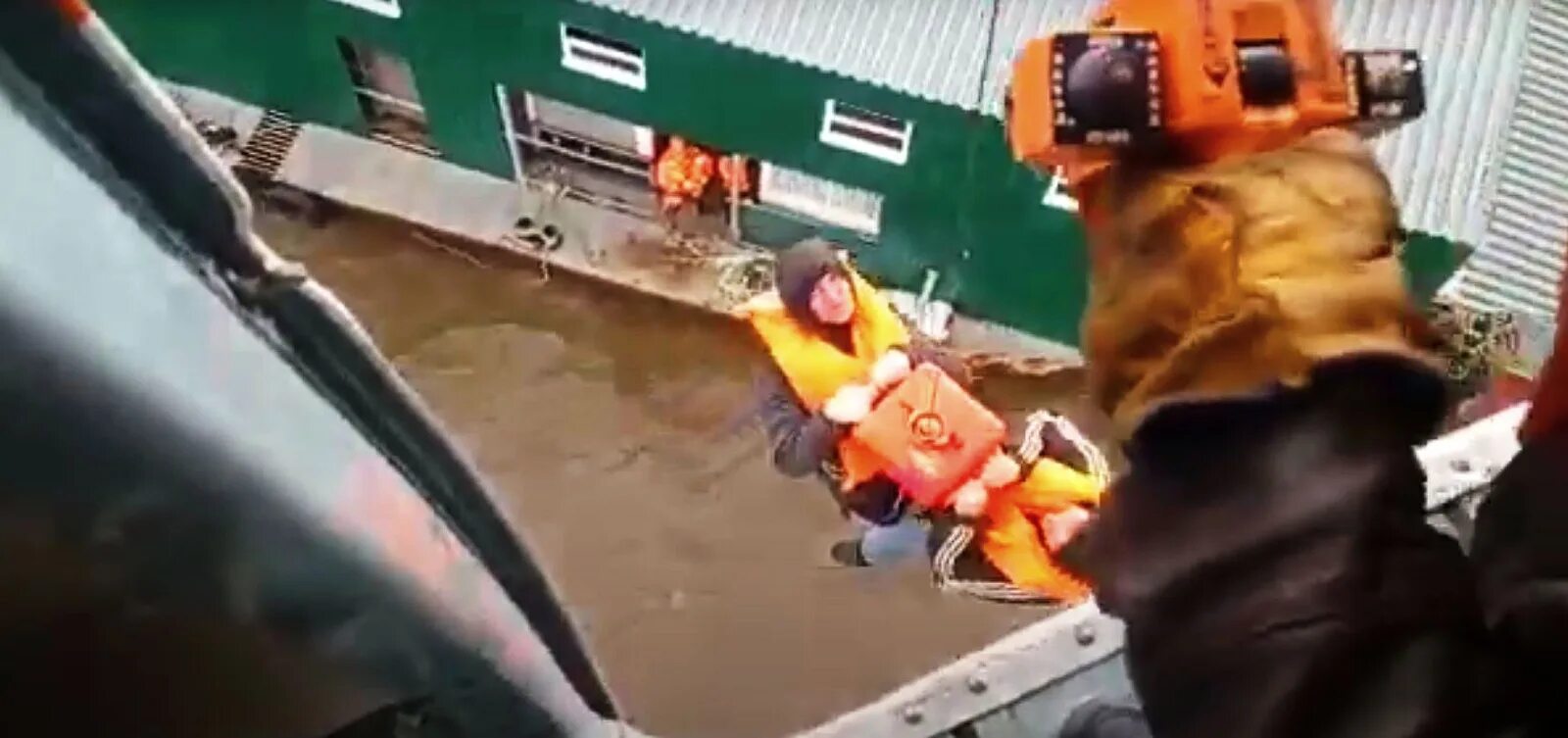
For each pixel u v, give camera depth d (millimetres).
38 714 2186
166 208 1980
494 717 2996
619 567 18375
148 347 1916
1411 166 15070
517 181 18984
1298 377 3064
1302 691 2633
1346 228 3543
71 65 1813
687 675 18047
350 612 2385
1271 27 4141
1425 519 2996
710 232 18781
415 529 2551
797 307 15125
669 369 18844
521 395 18766
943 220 17109
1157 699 2842
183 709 2311
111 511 1957
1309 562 2783
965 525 15461
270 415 2150
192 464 1998
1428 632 2672
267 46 17922
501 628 2895
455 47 16969
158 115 1895
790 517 18422
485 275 18984
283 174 18969
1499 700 2596
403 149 19078
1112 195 4074
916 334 17125
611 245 18891
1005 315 18297
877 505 15711
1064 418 17062
